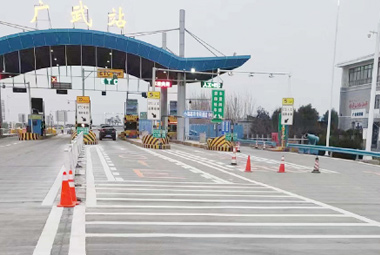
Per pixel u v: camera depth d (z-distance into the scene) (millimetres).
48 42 30094
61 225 5074
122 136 41750
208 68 33500
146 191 8109
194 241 4547
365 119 23062
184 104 35531
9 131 52812
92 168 12023
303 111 48750
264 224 5512
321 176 12086
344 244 4625
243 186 9430
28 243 4289
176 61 32531
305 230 5258
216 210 6395
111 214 5801
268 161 17344
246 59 34219
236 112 57594
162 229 5043
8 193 7371
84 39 30625
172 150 23281
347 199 7957
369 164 17406
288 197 7984
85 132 26625
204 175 11422
